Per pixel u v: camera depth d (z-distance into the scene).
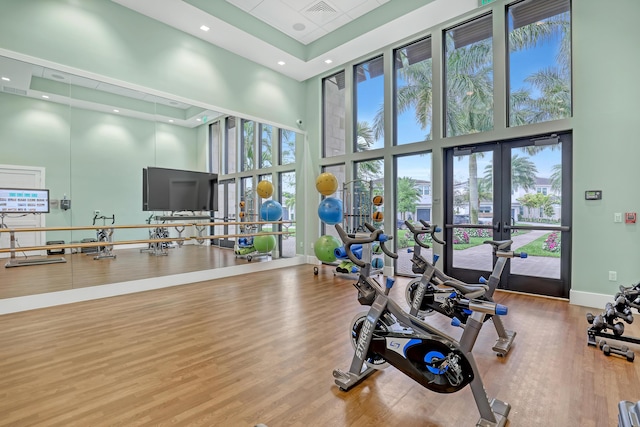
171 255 5.22
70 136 4.36
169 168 5.23
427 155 5.38
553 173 4.17
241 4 4.95
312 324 3.24
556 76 4.17
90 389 2.05
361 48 5.63
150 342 2.79
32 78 4.05
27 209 4.06
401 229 5.74
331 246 5.61
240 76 5.90
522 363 2.41
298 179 7.01
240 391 2.04
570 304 3.90
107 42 4.34
